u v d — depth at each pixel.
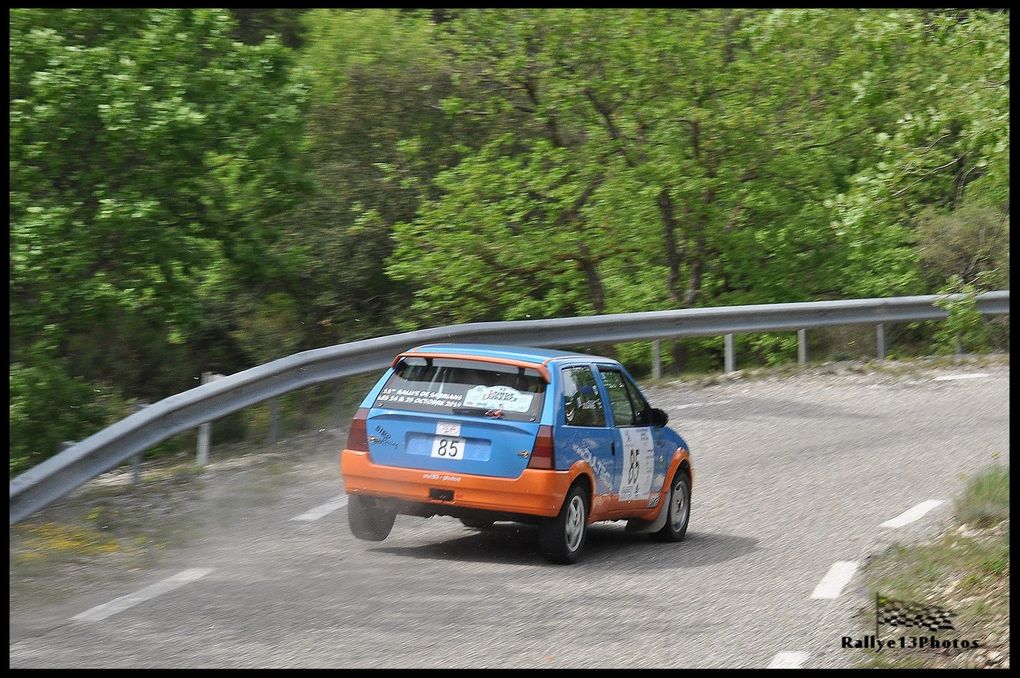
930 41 15.32
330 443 17.66
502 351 12.30
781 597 10.54
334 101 34.06
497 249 31.44
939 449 18.27
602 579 11.12
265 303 30.73
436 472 11.70
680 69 31.72
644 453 12.89
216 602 9.72
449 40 33.22
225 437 19.06
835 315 27.58
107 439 13.36
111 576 10.55
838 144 33.12
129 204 20.47
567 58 32.25
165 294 22.47
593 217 32.38
